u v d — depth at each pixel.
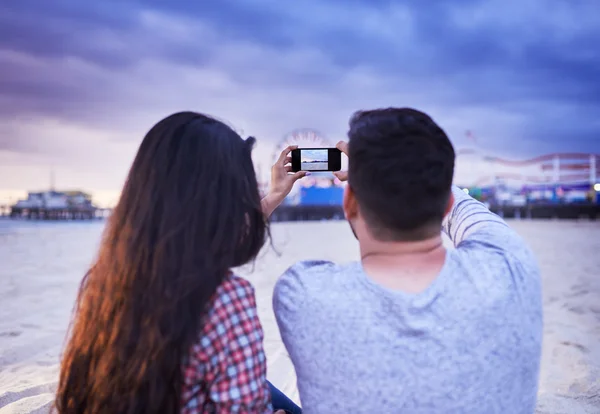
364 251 1.26
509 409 1.13
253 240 1.39
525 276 1.19
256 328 1.21
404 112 1.21
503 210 39.50
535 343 1.17
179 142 1.28
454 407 1.10
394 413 1.11
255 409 1.17
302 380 1.20
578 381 3.20
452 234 1.49
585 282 7.02
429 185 1.13
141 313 1.18
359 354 1.12
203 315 1.17
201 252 1.22
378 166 1.13
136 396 1.17
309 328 1.17
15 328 4.65
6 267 9.07
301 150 1.73
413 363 1.11
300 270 1.26
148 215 1.24
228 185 1.28
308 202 42.03
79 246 13.93
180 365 1.17
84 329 1.28
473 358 1.11
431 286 1.14
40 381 3.23
